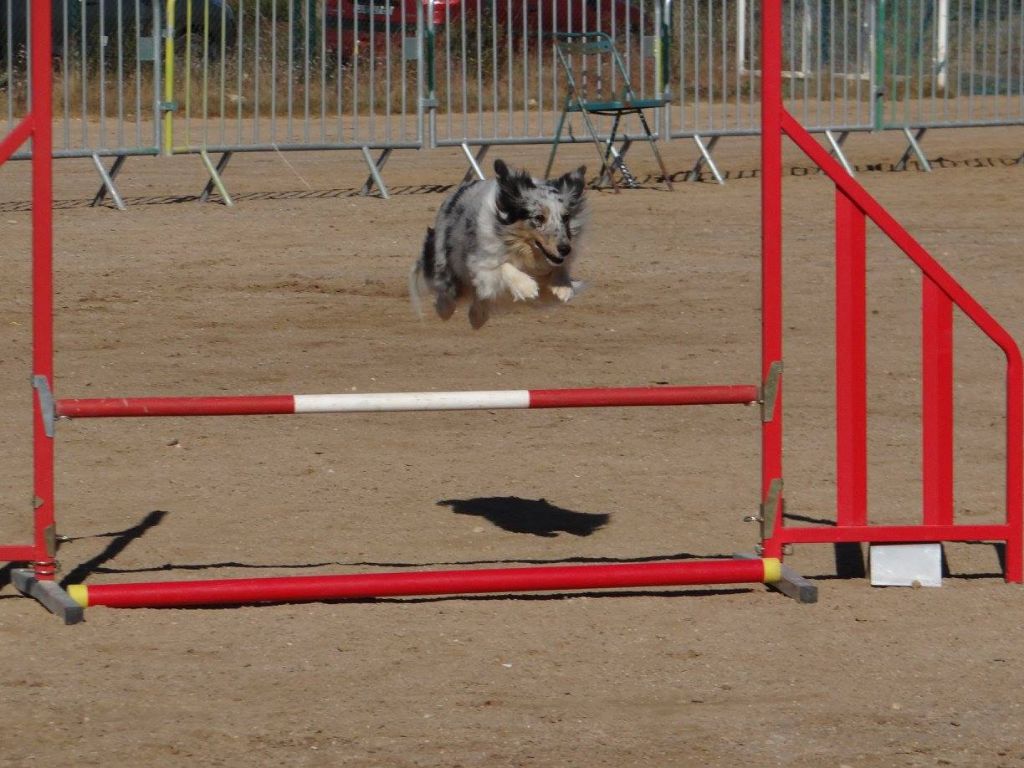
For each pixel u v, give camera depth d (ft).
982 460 39.04
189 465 38.63
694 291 58.54
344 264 62.44
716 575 29.37
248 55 93.56
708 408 44.68
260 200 78.13
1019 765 22.45
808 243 67.36
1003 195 80.23
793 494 36.42
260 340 51.01
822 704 24.58
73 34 94.99
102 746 22.67
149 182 84.48
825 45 100.12
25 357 48.37
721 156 95.30
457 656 26.58
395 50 93.40
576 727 23.54
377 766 22.07
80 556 31.73
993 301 56.85
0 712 23.86
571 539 33.24
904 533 30.42
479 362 48.52
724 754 22.65
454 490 36.70
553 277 35.96
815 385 46.44
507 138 82.58
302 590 28.17
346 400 28.78
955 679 25.72
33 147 28.53
